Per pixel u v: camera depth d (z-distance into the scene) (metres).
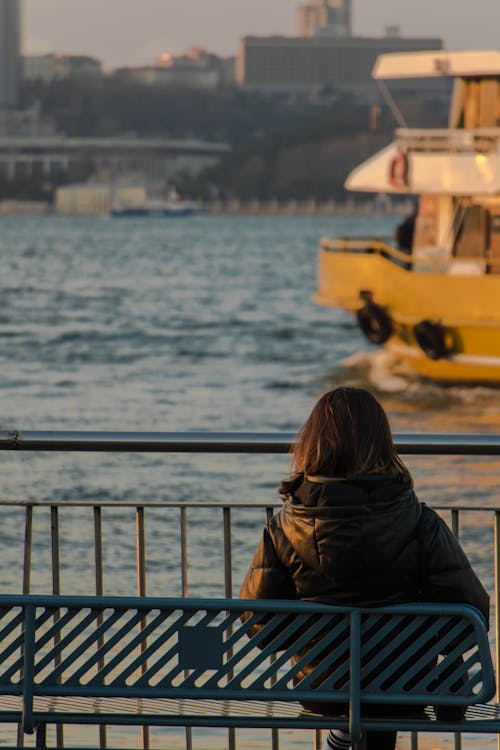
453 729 9.41
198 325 133.00
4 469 49.28
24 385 85.50
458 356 69.31
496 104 70.81
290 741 16.94
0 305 157.88
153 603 9.41
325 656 9.59
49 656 9.49
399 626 9.49
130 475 48.31
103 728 11.61
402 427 68.31
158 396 80.38
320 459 9.57
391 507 9.44
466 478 47.56
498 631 11.34
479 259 69.75
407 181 71.06
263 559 9.77
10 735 16.11
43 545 33.62
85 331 125.25
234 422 69.62
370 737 10.14
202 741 17.09
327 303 73.81
